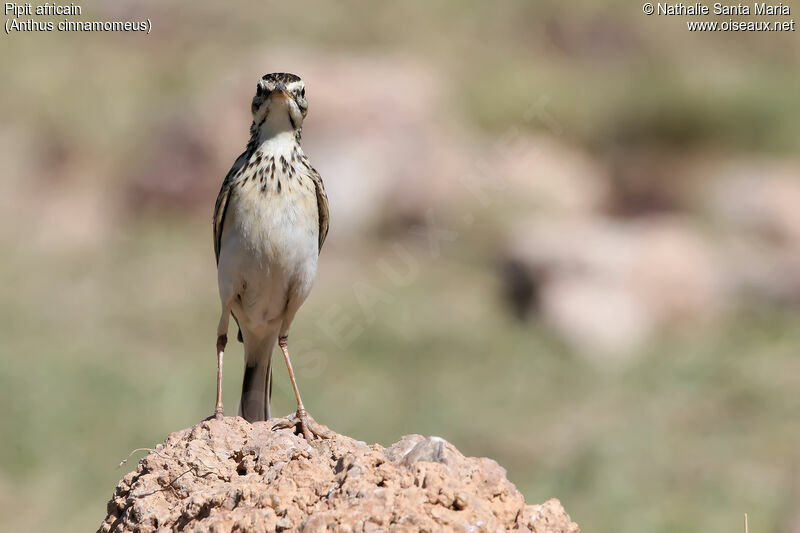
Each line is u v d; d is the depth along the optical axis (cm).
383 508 471
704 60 3020
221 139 2200
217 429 577
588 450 1331
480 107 2527
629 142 2577
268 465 552
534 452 1373
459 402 1503
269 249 709
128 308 1794
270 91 708
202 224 2142
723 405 1480
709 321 1803
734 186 2348
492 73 2758
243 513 498
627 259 1811
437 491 481
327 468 519
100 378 1469
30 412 1373
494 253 2039
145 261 1967
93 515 1215
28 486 1269
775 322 1786
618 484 1265
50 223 2102
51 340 1630
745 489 1248
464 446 1396
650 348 1688
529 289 1820
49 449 1327
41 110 2389
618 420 1434
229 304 730
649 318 1777
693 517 1191
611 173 2473
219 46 2805
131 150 2309
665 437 1387
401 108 2242
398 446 536
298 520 487
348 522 467
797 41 3111
